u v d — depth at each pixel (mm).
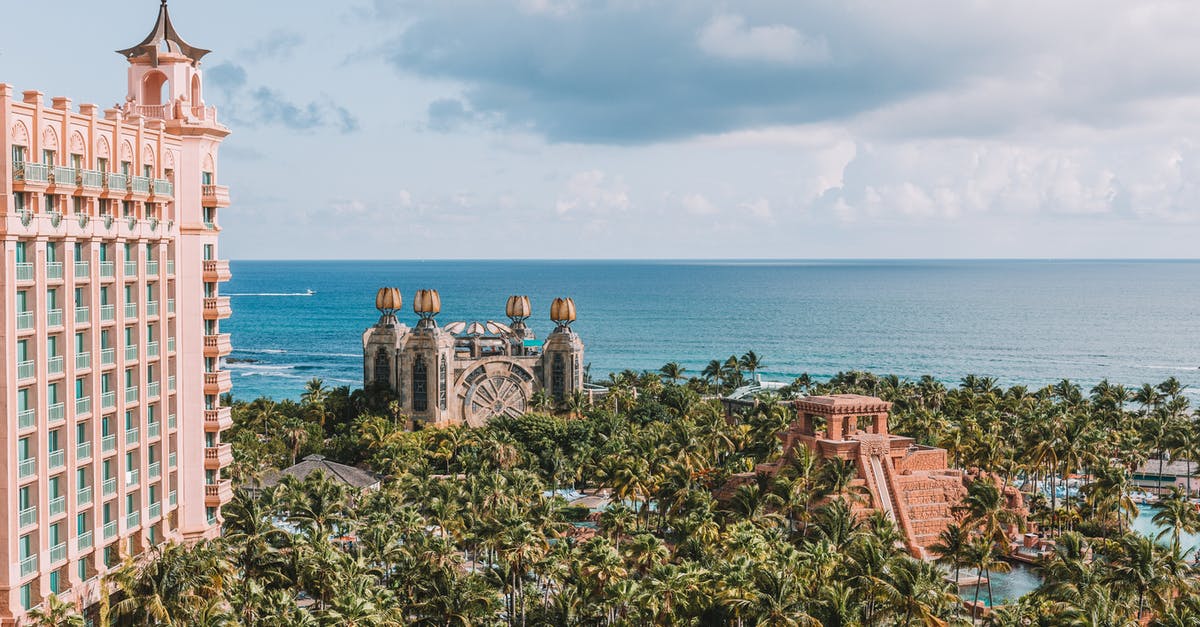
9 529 77625
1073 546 91875
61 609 74812
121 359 89000
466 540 106938
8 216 76438
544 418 179625
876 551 84750
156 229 93812
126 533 90188
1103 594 79500
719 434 166375
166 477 96312
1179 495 128375
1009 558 132500
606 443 170250
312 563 84938
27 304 79375
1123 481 126188
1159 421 177375
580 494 163375
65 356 82625
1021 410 182500
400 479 137875
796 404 145125
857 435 139250
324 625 74375
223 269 102812
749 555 90500
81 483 85438
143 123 93438
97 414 86250
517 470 126125
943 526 136875
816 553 87125
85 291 85500
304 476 150375
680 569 87250
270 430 186625
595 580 89438
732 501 116375
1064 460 140000
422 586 87812
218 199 101500
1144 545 86625
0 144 76938
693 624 84312
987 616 88062
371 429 180125
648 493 129000
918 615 81812
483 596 87062
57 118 82188
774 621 78688
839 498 104312
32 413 79875
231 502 102562
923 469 145375
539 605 97812
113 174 87312
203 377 101750
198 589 79688
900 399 197125
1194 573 96688
